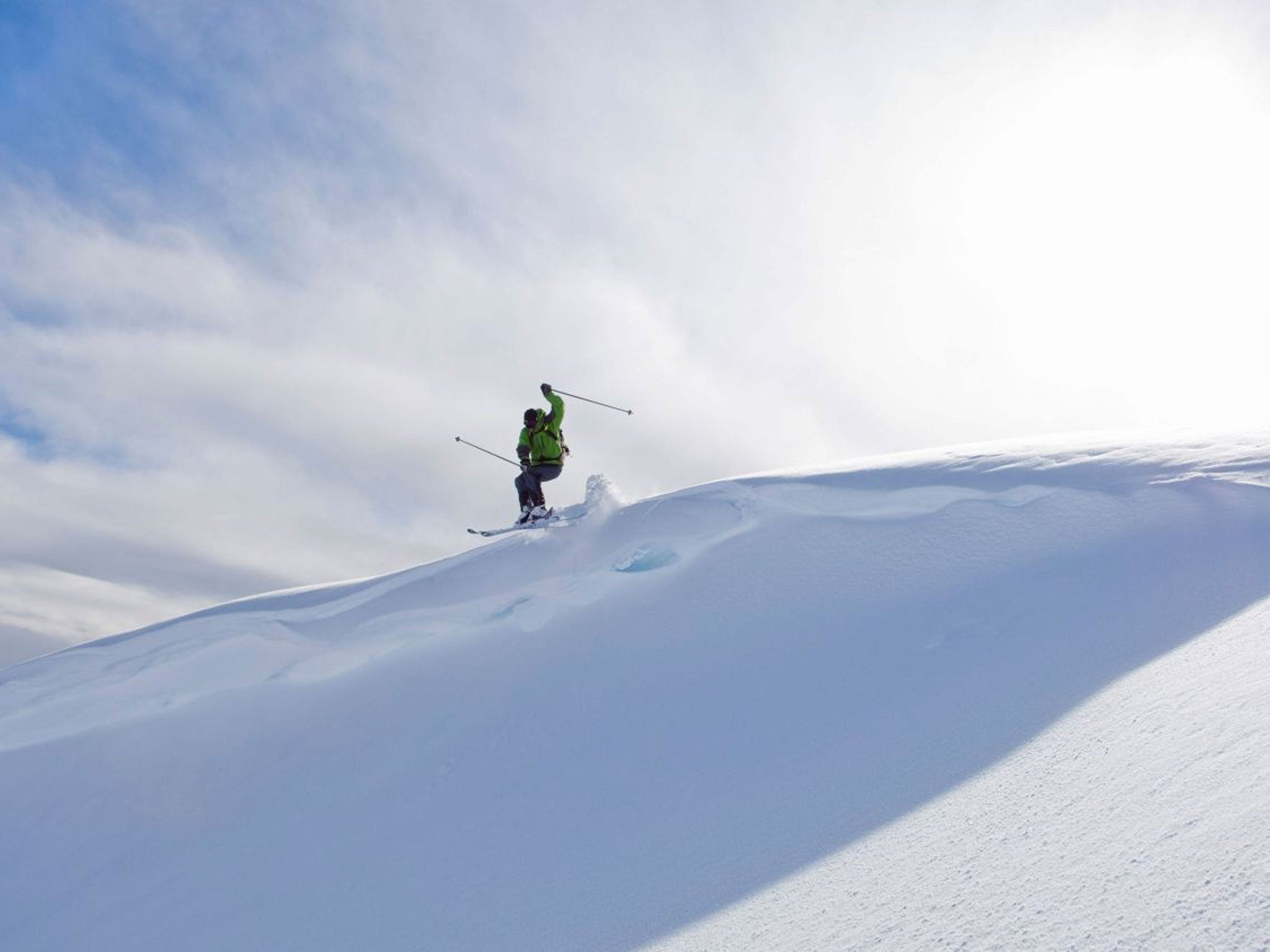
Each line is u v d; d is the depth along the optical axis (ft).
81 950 16.46
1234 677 8.07
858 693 16.79
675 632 23.71
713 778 15.06
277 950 13.82
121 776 24.27
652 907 9.66
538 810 16.22
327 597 34.17
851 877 7.46
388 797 19.19
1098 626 15.07
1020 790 7.84
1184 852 4.87
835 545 26.04
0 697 30.60
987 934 5.01
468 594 30.81
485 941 10.98
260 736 24.95
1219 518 19.57
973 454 30.48
